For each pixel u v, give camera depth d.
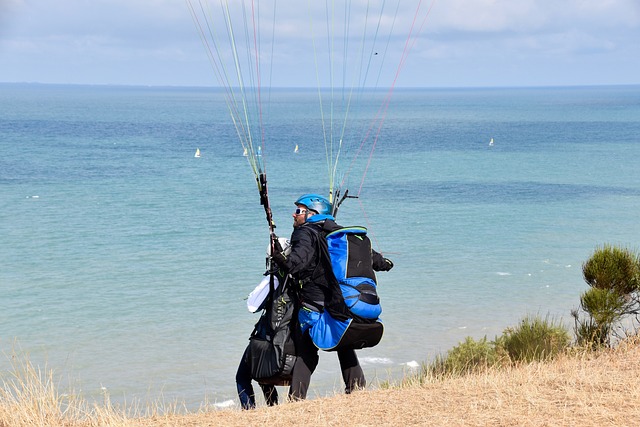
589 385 9.22
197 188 112.56
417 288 47.88
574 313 18.55
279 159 164.75
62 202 94.94
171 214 85.44
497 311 41.72
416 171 142.00
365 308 9.17
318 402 8.90
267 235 70.75
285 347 9.41
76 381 29.64
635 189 113.00
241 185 117.12
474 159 170.12
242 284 49.69
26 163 148.00
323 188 113.00
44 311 42.25
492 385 9.34
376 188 114.56
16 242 66.00
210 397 27.61
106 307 43.25
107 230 73.44
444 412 8.22
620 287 17.64
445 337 36.28
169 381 29.78
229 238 69.00
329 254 9.34
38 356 33.56
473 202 98.50
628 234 72.06
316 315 9.29
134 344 35.53
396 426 7.76
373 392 9.34
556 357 15.63
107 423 8.44
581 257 59.47
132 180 122.62
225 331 38.16
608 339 17.47
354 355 9.95
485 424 7.72
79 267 55.22
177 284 49.59
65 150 184.25
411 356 32.78
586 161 164.50
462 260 58.16
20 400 9.09
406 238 69.62
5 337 36.97
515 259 58.50
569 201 99.38
